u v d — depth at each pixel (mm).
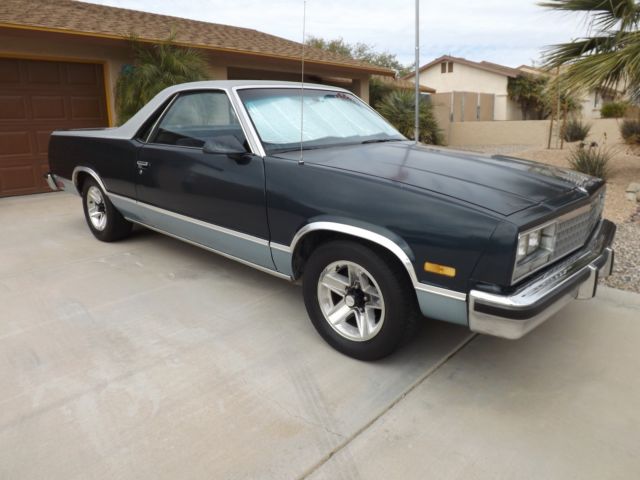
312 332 3324
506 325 2318
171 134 4055
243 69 11836
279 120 3568
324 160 3107
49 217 6465
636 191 7043
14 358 2975
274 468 2127
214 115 3689
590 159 8539
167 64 8531
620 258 4617
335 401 2586
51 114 8164
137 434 2324
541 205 2514
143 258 4766
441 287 2473
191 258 4762
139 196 4379
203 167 3609
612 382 2768
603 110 22828
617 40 7102
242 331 3330
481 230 2340
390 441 2297
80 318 3502
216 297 3873
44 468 2117
